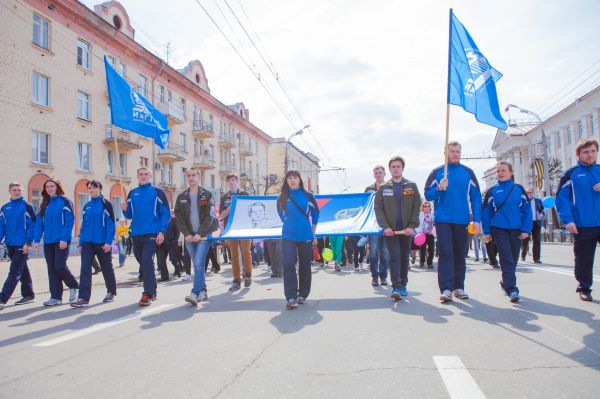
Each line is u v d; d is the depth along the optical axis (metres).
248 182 49.41
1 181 20.25
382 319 4.88
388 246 6.25
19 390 2.97
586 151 5.58
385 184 6.32
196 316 5.39
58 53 23.45
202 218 6.56
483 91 6.57
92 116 25.70
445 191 5.94
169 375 3.19
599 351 3.48
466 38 6.55
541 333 4.07
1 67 20.36
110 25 26.52
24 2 21.55
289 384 2.94
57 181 7.05
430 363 3.29
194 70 38.81
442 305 5.61
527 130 62.34
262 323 4.84
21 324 5.33
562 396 2.63
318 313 5.34
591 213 5.54
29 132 21.69
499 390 2.75
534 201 11.45
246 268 8.30
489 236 6.09
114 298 7.39
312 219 6.20
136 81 29.72
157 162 31.67
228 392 2.83
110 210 6.96
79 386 3.02
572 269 9.48
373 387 2.85
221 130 43.56
